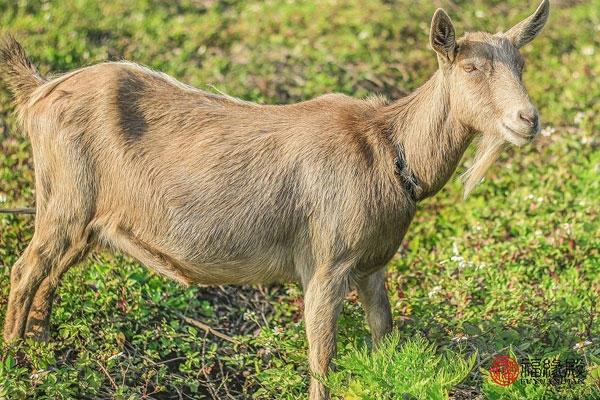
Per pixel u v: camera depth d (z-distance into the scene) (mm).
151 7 15836
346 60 14469
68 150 7734
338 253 7578
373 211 7512
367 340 8539
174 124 7754
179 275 7957
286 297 9547
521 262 10094
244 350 8969
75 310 8656
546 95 14016
